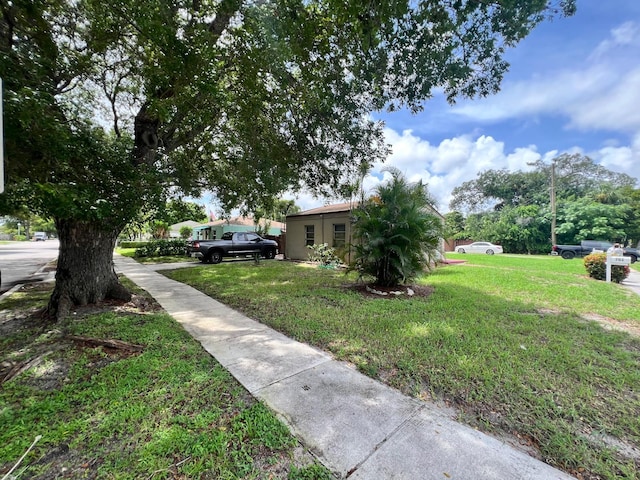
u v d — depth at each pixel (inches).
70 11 146.9
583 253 752.3
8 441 71.0
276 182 243.1
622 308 210.5
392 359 123.2
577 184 1130.7
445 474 63.2
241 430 76.7
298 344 141.3
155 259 617.9
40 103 102.5
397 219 254.8
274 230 987.3
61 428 75.8
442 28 145.8
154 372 108.0
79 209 126.2
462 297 240.4
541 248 983.6
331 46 159.3
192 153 228.1
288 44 147.7
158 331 152.5
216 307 212.7
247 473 63.2
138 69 167.0
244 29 149.4
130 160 170.7
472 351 130.5
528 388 100.4
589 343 142.2
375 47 148.9
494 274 380.8
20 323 169.0
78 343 132.5
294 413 84.8
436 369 113.6
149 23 121.3
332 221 522.6
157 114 154.1
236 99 171.0
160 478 61.5
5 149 105.9
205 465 64.9
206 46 140.0
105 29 139.7
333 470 64.1
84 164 137.6
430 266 276.8
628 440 76.5
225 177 259.0
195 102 157.8
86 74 177.2
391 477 62.2
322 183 250.2
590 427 81.4
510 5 136.3
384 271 265.9
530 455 70.3
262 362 120.1
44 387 96.9
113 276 218.2
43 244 1317.7
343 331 157.8
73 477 61.4
